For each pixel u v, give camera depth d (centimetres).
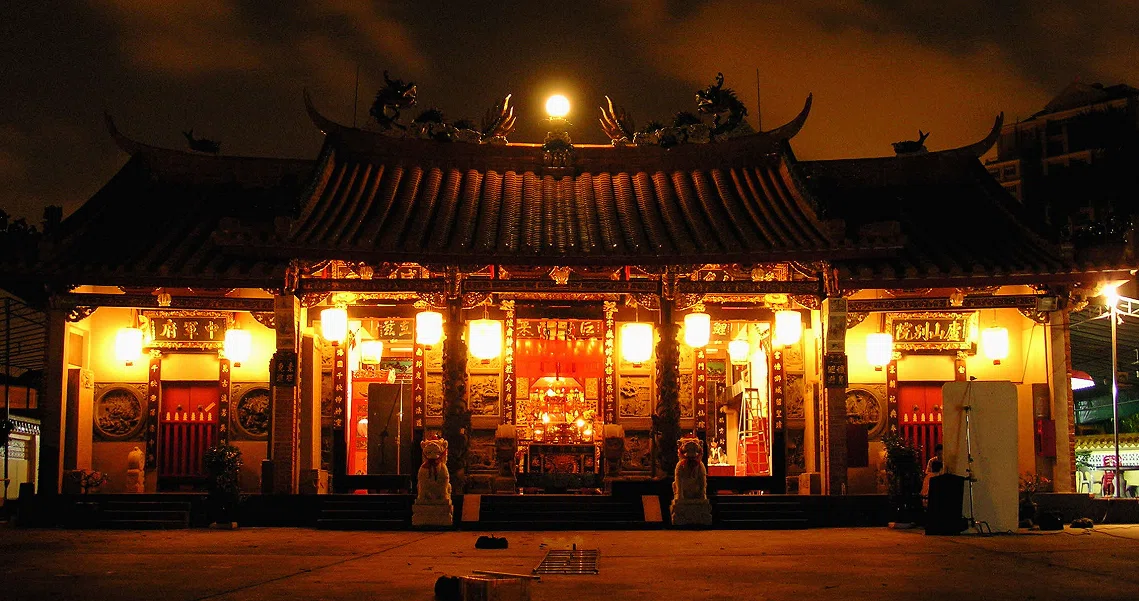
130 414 2809
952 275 2603
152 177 2981
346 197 2828
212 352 2828
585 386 3055
